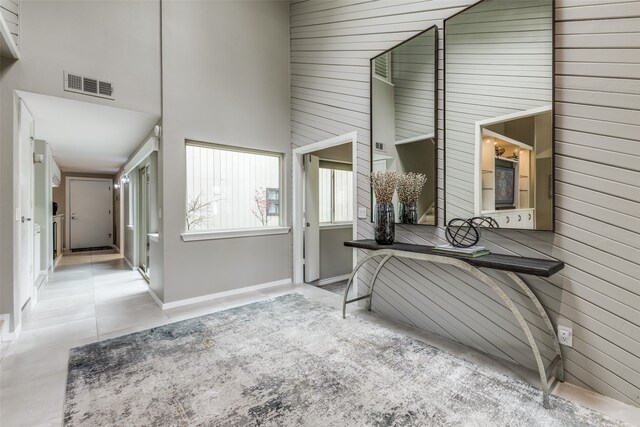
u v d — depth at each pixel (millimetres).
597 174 1726
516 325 2113
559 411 1614
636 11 1591
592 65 1725
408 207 2721
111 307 3303
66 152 5117
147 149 3768
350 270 5164
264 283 4074
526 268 1679
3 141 2494
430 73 2562
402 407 1646
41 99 2725
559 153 1850
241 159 3986
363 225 3271
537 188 1936
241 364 2088
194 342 2426
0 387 1842
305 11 4000
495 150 2137
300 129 4145
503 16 2080
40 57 2602
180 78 3346
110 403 1688
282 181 4309
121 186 6902
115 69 2965
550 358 1950
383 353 2242
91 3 2844
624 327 1665
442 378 1921
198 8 3482
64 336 2564
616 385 1695
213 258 3598
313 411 1619
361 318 2947
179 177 3352
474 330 2336
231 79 3740
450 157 2428
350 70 3393
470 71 2279
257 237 3996
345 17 3436
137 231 5223
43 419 1570
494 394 1757
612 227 1688
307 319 2916
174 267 3314
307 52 3986
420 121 2650
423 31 2607
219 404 1677
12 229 2527
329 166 5000
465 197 2332
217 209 3781
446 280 2506
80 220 7902
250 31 3912
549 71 1870
